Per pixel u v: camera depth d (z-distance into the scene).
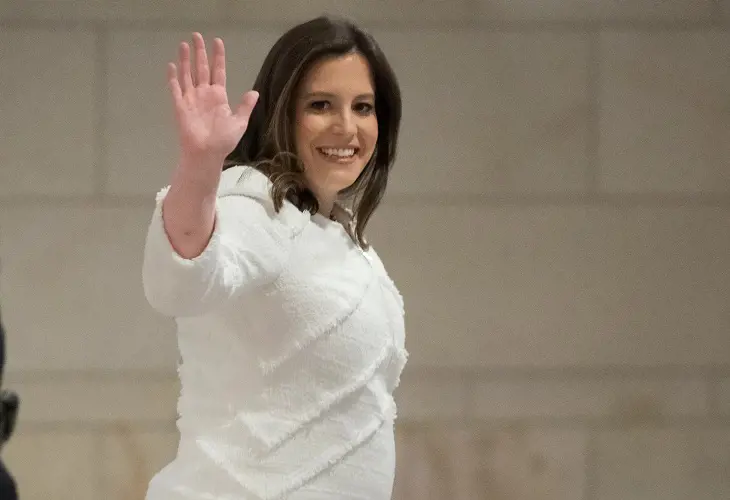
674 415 12.87
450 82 12.44
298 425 5.70
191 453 5.88
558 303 12.66
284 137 6.23
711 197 12.77
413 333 12.50
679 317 12.82
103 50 12.11
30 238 12.09
